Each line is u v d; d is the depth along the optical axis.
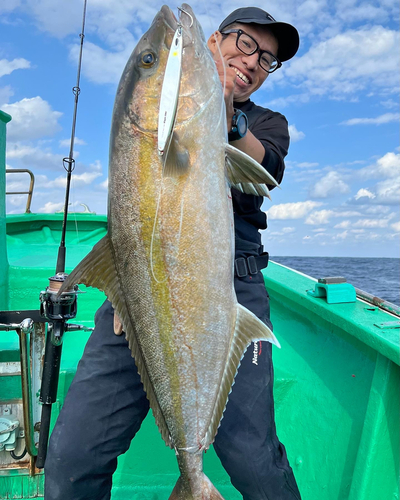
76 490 1.58
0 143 2.95
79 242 5.51
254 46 1.80
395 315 2.16
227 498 2.29
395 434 1.80
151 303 1.42
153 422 2.33
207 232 1.38
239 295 1.79
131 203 1.40
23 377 2.00
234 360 1.48
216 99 1.40
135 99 1.38
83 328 1.96
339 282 2.52
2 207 3.08
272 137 1.81
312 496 2.07
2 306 3.08
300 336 2.82
